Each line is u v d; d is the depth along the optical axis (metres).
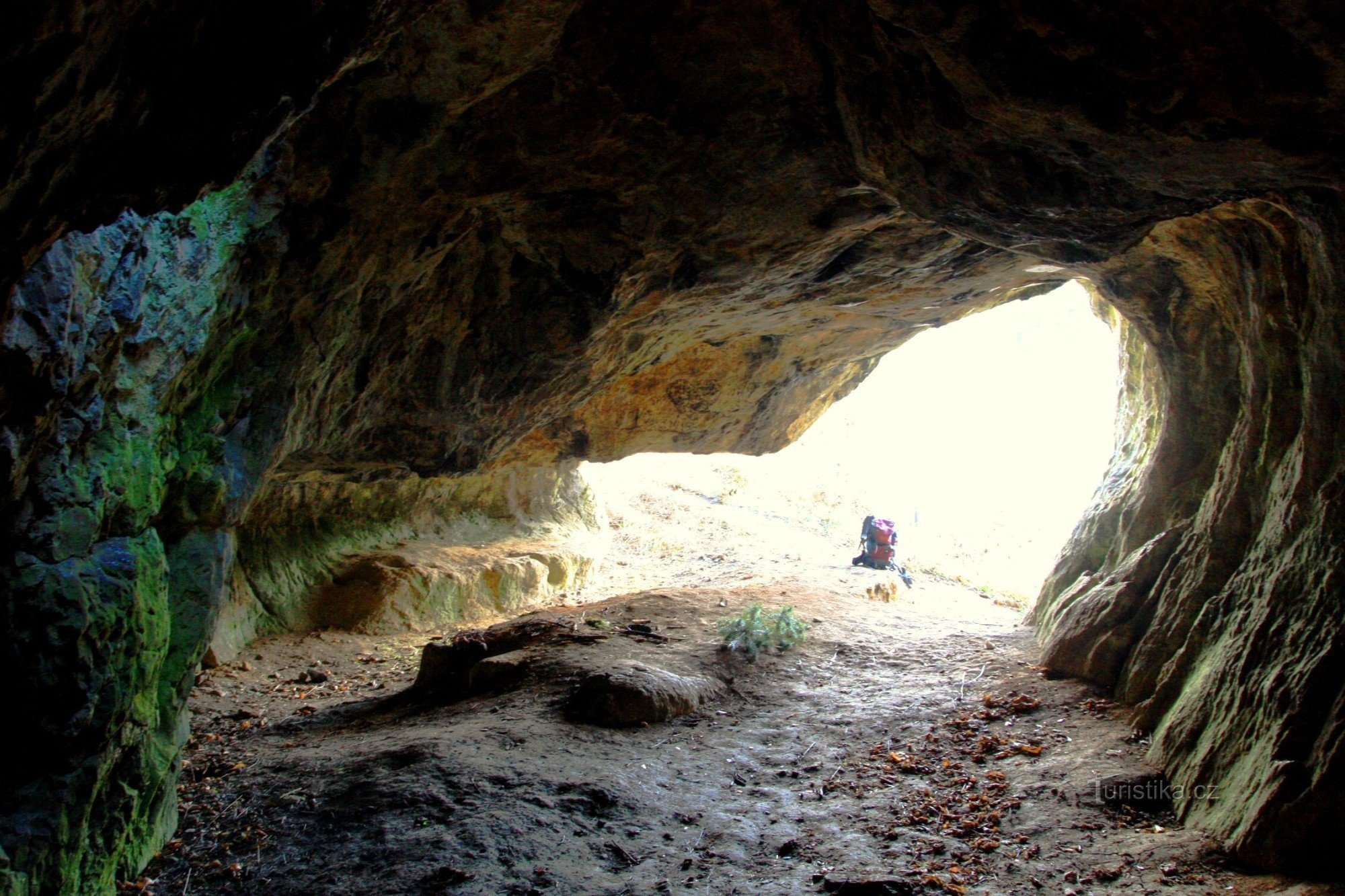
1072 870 4.39
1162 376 7.66
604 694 7.00
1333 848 3.87
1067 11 3.13
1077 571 8.87
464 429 8.10
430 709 7.73
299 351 5.42
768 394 12.53
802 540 19.73
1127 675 6.47
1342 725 4.06
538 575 14.00
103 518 3.76
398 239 5.65
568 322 7.38
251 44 2.18
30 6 1.46
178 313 3.89
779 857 4.80
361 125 4.66
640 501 21.61
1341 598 4.45
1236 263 5.88
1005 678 7.45
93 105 1.84
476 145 5.39
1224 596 5.78
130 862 4.75
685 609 10.30
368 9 2.57
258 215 4.43
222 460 4.88
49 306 2.80
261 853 5.02
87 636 3.56
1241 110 3.19
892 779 5.83
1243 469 6.08
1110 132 3.67
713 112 5.38
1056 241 5.20
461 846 4.78
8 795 3.38
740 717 7.24
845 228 6.99
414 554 12.80
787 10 4.53
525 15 4.27
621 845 4.96
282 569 11.27
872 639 9.38
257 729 7.65
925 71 4.11
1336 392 4.83
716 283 7.82
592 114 5.34
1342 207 4.11
